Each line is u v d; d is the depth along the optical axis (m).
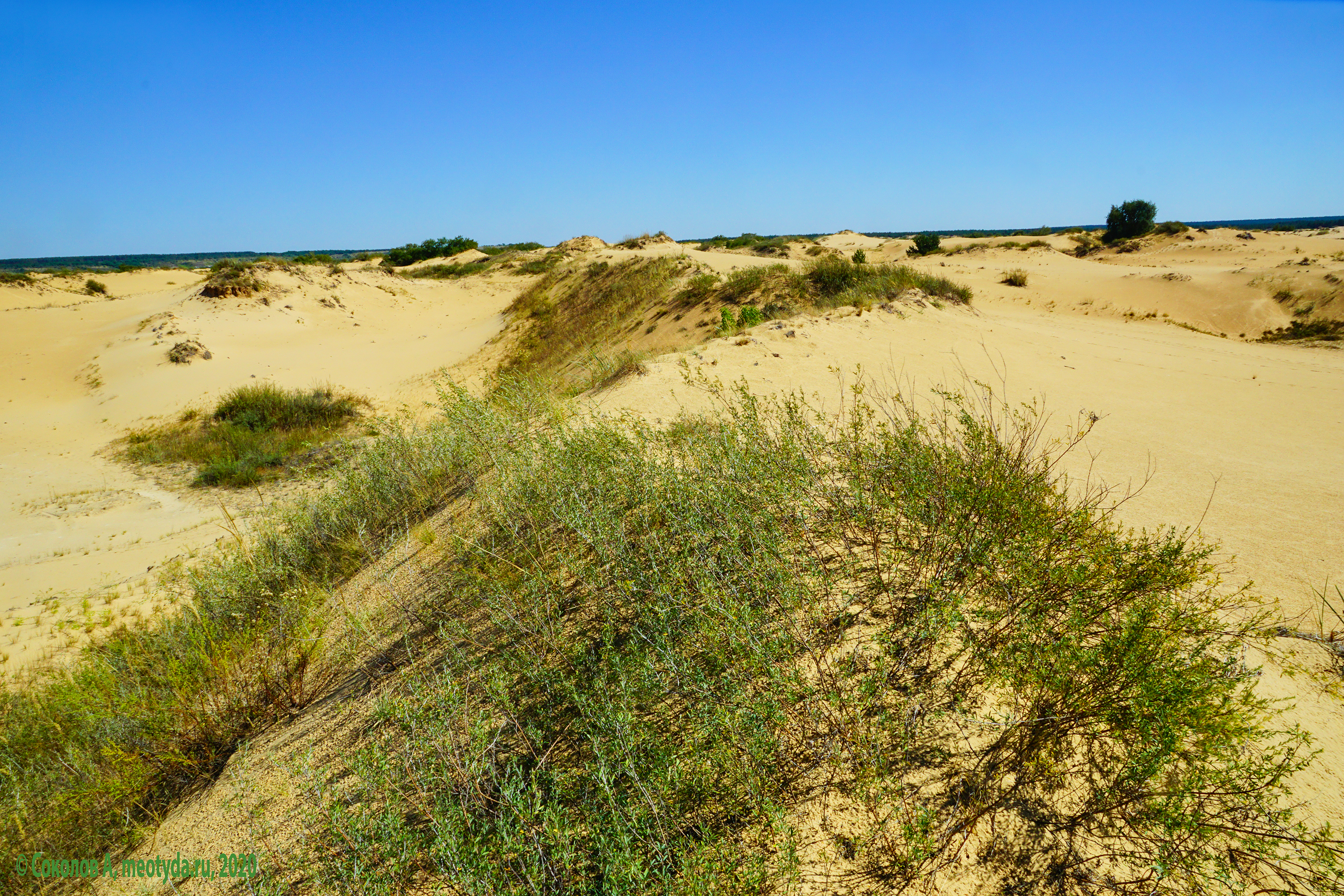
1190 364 11.42
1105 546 3.10
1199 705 2.15
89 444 17.64
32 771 4.28
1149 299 24.92
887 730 2.53
